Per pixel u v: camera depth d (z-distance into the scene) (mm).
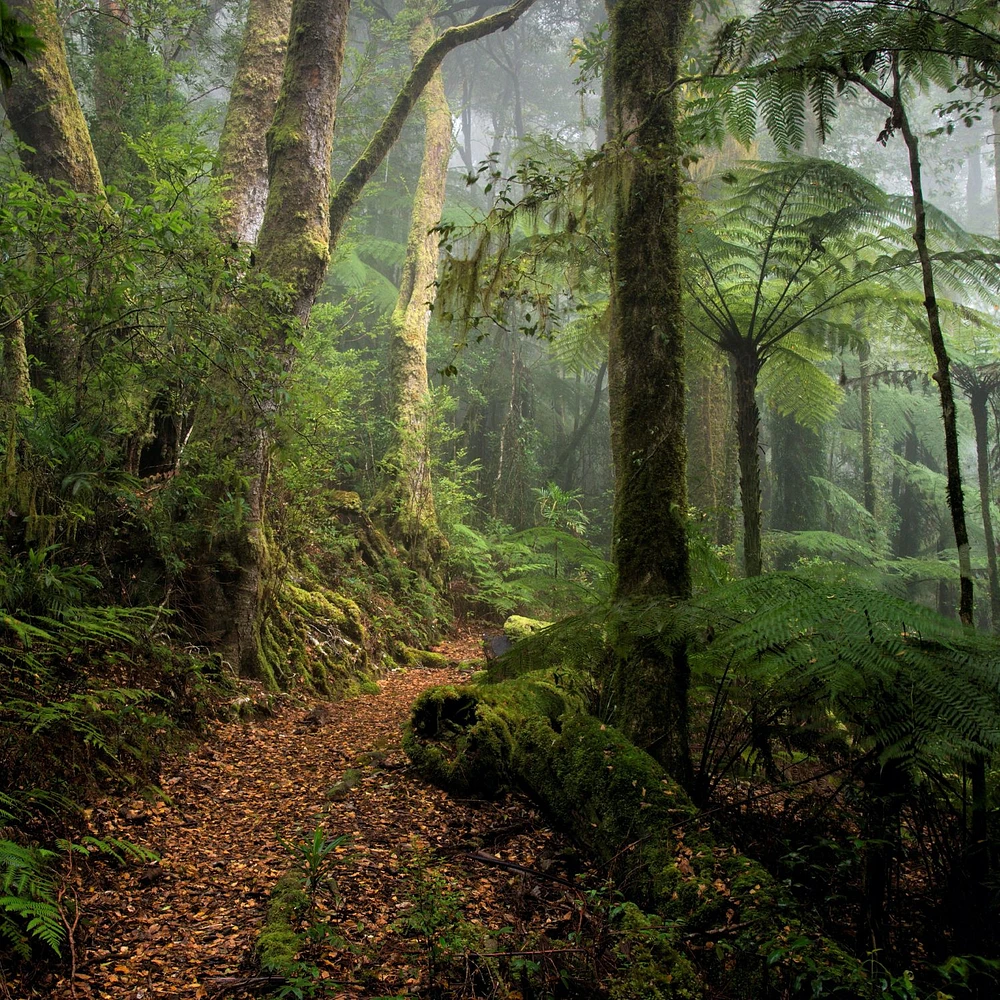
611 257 5309
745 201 6770
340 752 5629
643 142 4672
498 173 5176
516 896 3305
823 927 2822
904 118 3779
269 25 9945
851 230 6633
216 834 3977
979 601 17297
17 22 1329
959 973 2311
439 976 2664
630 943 2676
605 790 3545
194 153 5977
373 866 3568
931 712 2623
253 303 6352
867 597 2875
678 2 4867
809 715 3355
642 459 4371
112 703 4656
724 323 7145
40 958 2660
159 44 10297
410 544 12953
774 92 4016
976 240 6371
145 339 5820
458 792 4602
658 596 3826
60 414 5523
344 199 9188
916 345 8070
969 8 3998
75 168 7410
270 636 7441
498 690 5062
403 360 14164
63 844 3217
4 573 4508
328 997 2502
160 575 6426
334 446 9766
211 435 7230
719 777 3781
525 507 17469
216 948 2863
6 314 5363
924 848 3002
